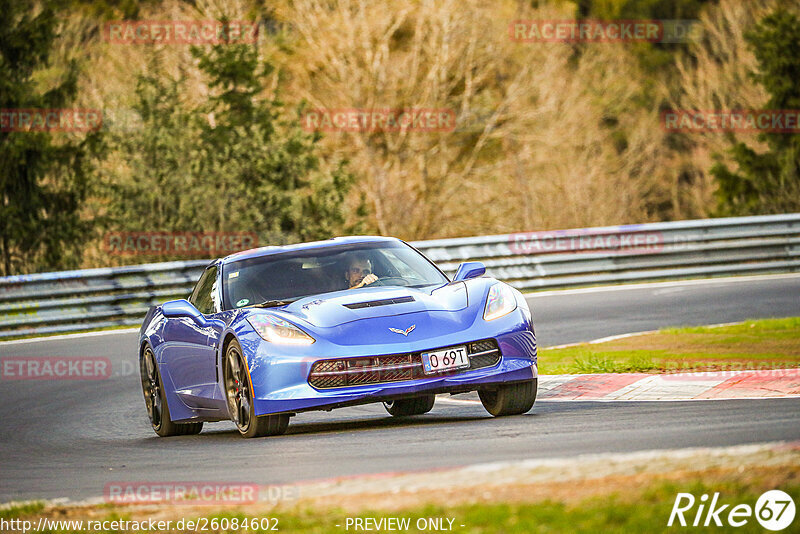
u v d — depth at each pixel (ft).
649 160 506.89
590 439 63.93
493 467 52.80
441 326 78.18
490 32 417.08
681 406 78.23
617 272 223.51
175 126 297.74
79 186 300.40
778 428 61.82
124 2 440.45
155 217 290.35
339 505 49.21
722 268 225.35
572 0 552.00
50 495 64.08
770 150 405.39
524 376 79.46
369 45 400.47
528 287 220.43
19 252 307.58
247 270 89.92
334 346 76.54
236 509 51.49
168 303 92.48
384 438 73.00
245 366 78.84
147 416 109.19
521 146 433.48
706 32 539.70
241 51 314.96
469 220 433.07
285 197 293.64
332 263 89.20
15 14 303.89
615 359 111.65
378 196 401.29
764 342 119.44
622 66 491.31
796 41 403.13
